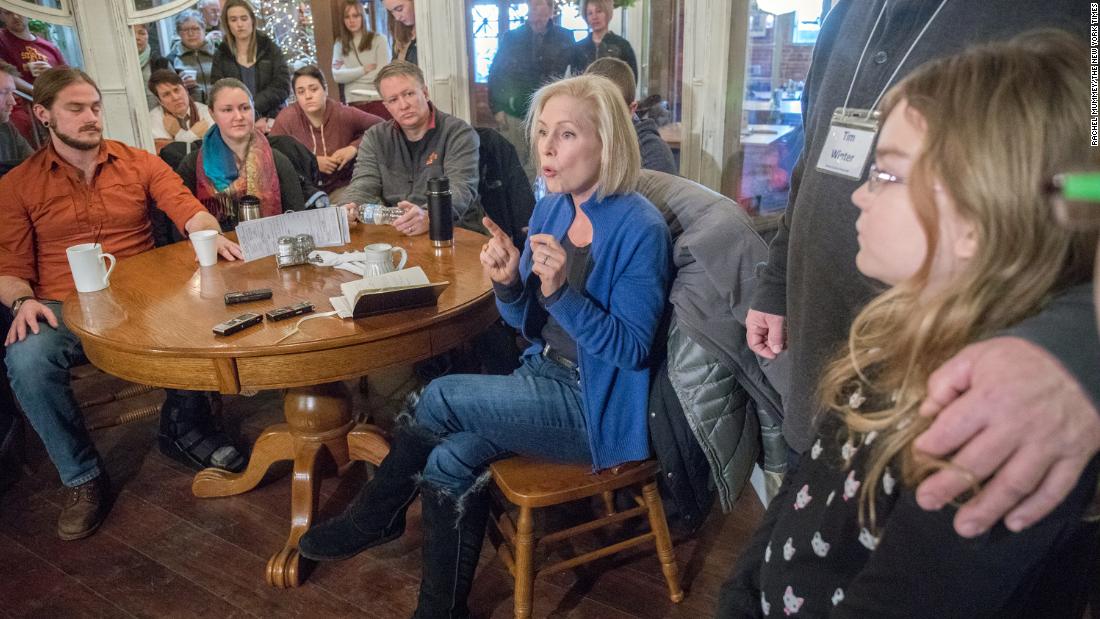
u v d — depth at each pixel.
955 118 0.53
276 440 2.03
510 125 3.80
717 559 1.86
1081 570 0.59
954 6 0.93
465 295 1.76
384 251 1.86
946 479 0.49
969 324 0.53
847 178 1.05
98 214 2.32
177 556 1.93
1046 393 0.46
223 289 1.87
